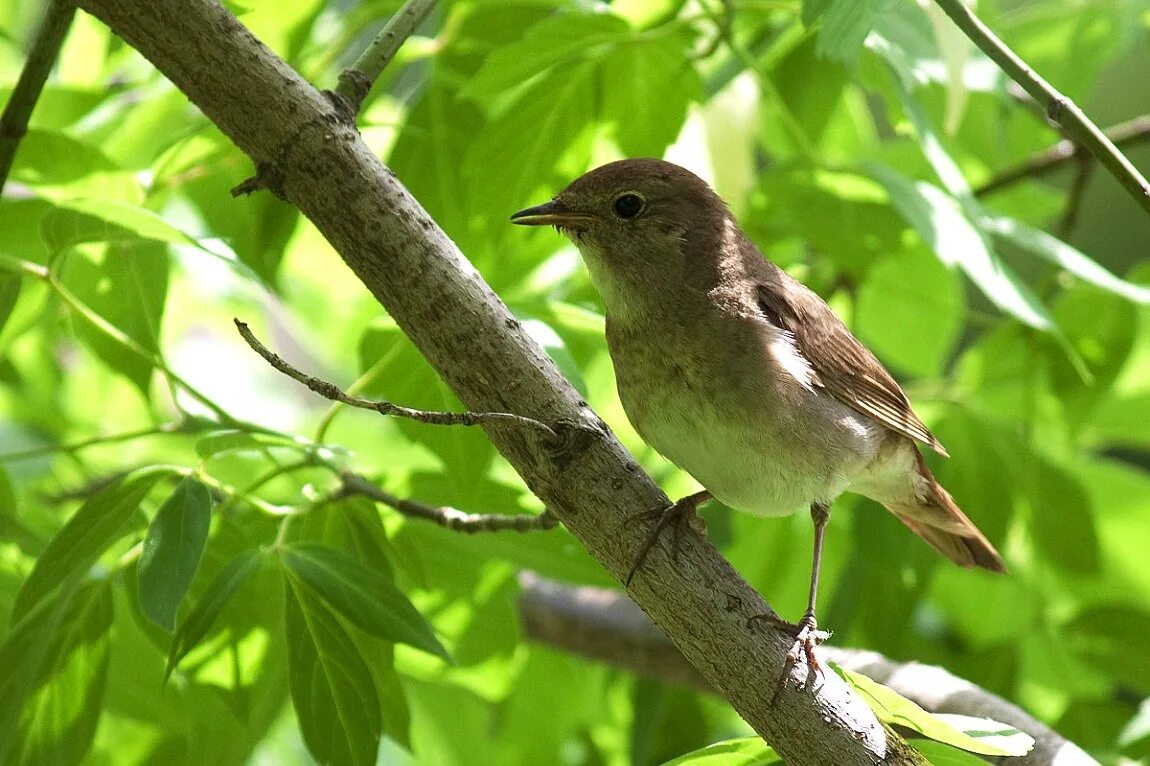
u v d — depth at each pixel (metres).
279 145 5.86
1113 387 10.16
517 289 9.59
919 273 10.12
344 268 11.00
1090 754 8.16
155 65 5.94
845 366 7.95
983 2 8.96
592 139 8.66
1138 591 10.48
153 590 5.59
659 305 7.62
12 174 7.80
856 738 5.55
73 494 9.79
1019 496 9.72
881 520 9.09
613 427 10.27
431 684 9.83
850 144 11.27
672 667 10.07
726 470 7.48
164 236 6.49
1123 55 10.66
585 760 10.76
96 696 6.82
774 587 10.13
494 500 7.84
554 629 10.38
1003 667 9.19
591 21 7.59
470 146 8.61
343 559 6.21
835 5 5.84
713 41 8.89
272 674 7.39
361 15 8.96
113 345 8.05
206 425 7.07
